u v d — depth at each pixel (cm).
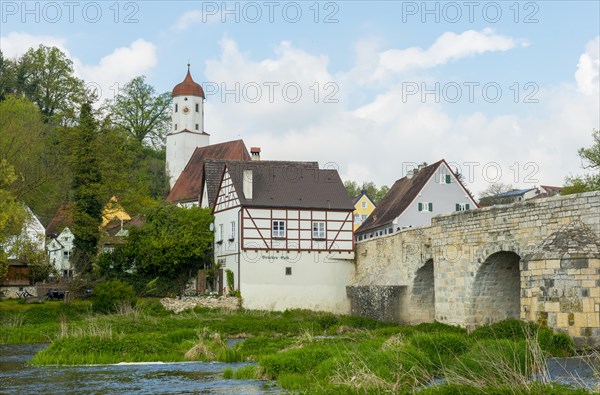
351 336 4241
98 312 6147
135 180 7906
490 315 4688
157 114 12338
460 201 8744
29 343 4891
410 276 5706
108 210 7475
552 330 3588
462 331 4475
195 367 3441
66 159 6900
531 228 4122
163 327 5281
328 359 2975
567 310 3559
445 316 4938
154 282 7025
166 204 7525
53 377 3139
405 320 5756
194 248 7144
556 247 3653
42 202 8294
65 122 7238
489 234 4481
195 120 12331
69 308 6103
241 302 6606
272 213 6788
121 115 12156
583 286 3538
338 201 6975
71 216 6988
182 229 7181
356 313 6384
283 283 6756
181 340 4225
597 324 3503
